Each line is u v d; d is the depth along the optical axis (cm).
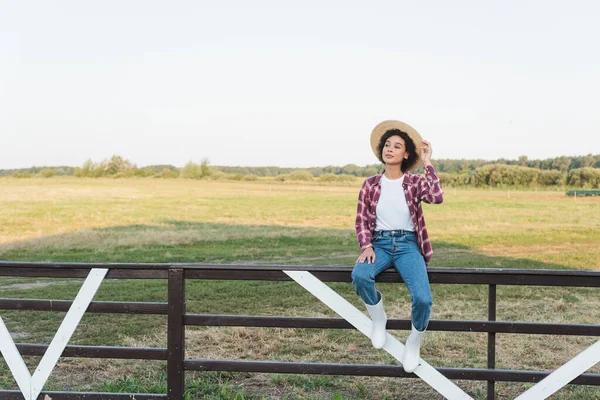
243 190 4491
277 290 1180
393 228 405
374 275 396
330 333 798
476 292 1180
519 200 3909
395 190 406
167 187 4550
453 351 729
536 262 1827
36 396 429
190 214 3334
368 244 400
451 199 3947
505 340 784
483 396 554
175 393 426
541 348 749
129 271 430
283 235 2503
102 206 3528
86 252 2012
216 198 4019
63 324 428
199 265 423
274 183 5125
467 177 4722
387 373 413
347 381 596
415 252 400
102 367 638
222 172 5166
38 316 925
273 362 421
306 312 994
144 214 3291
